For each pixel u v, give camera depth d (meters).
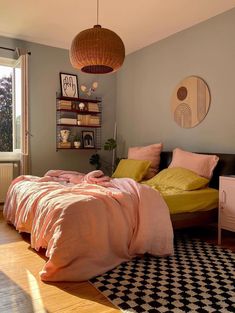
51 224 2.14
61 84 4.65
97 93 5.05
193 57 3.82
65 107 4.61
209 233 3.27
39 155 4.54
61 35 4.21
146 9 3.39
